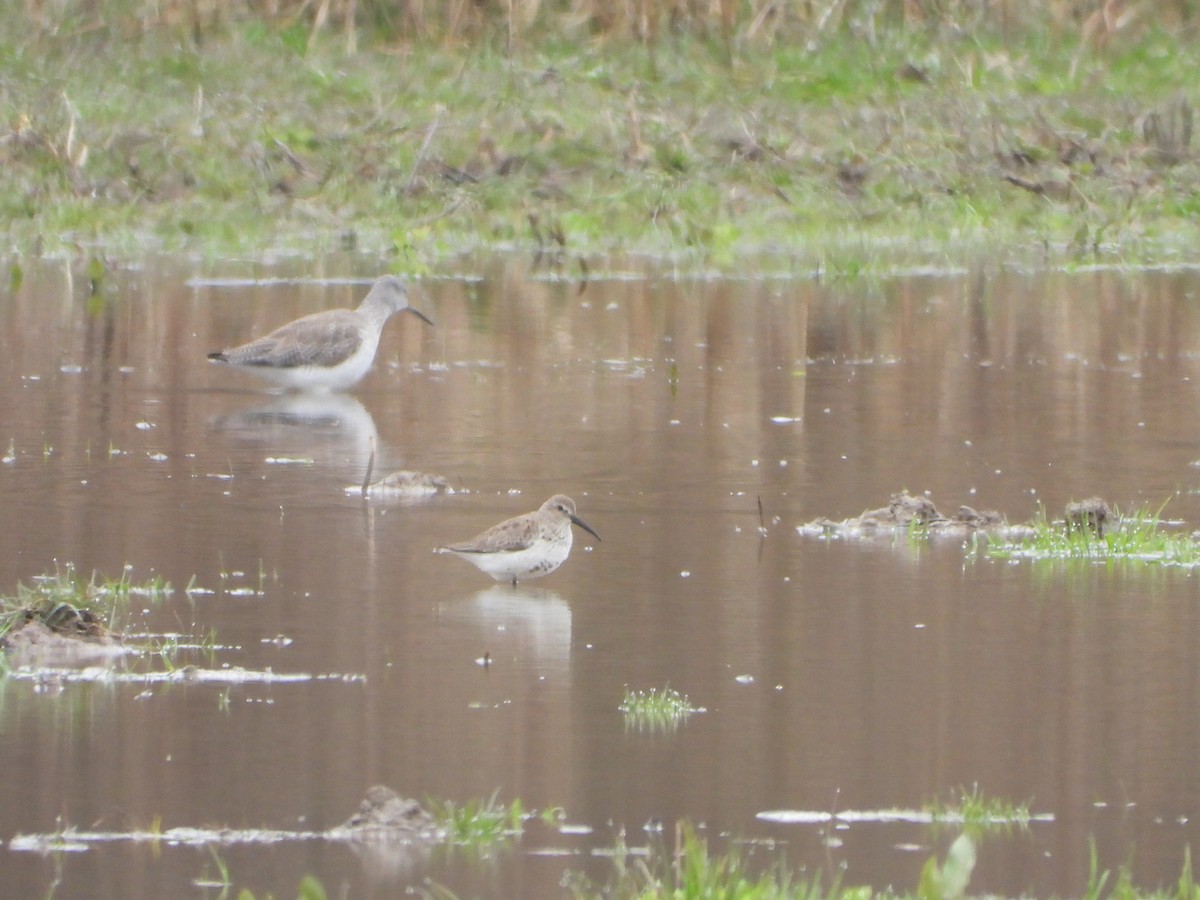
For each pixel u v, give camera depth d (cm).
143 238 2688
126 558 1246
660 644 1088
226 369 1923
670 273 2598
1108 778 902
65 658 1053
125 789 874
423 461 1553
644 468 1538
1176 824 852
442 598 1171
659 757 920
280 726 952
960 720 973
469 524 1348
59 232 2680
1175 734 956
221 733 941
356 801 866
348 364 1828
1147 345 2142
